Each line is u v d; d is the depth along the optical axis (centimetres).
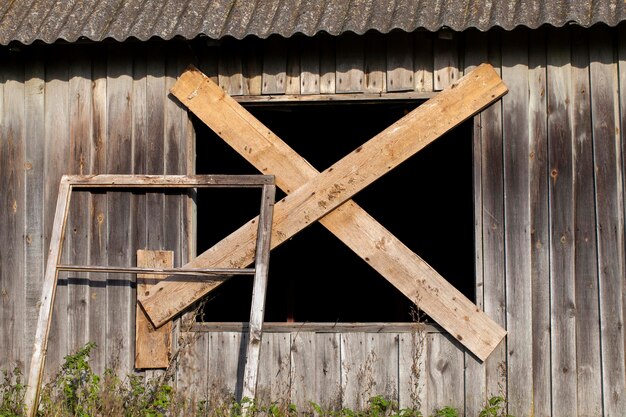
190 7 577
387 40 576
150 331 580
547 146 559
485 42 568
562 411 548
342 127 923
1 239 602
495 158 563
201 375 577
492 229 561
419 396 559
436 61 570
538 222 557
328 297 988
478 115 567
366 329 569
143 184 582
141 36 552
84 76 602
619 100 556
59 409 550
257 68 587
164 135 593
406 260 562
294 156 576
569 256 553
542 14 534
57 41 566
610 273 549
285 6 570
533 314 554
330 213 571
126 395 572
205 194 1011
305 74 582
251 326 545
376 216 1019
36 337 568
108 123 598
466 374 557
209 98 586
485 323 553
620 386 545
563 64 562
